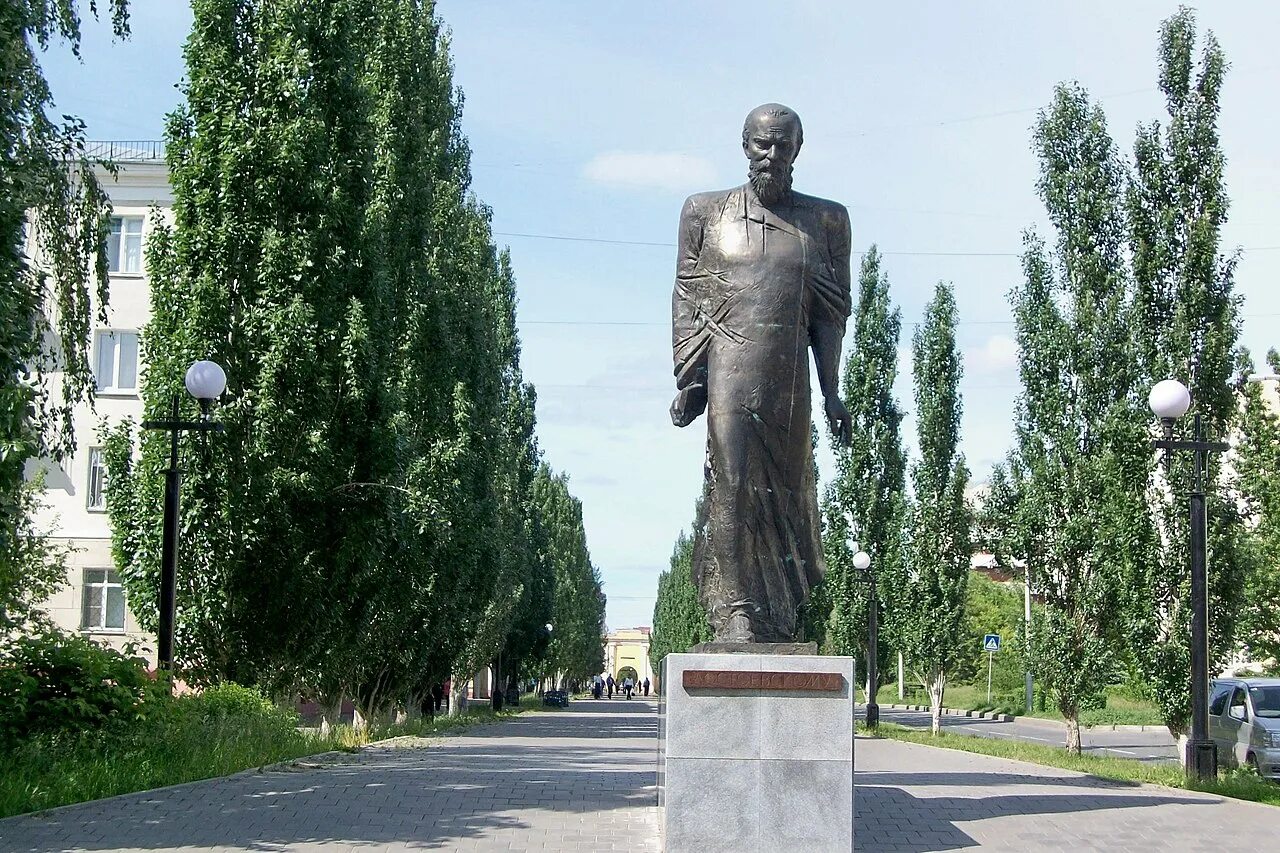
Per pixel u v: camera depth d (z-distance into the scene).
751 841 9.56
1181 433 20.38
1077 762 20.22
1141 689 20.91
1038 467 23.94
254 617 19.33
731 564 10.91
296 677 19.88
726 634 10.84
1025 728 43.62
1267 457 30.72
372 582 21.78
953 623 33.78
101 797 12.11
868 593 37.28
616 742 26.16
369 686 29.91
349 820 11.06
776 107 11.06
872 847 10.33
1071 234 23.91
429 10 32.09
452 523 30.98
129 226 36.38
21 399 12.21
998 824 11.47
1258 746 19.86
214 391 16.02
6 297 12.70
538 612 57.69
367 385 19.98
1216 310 20.80
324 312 19.70
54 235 15.56
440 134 33.66
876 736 31.78
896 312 39.75
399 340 29.47
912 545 34.41
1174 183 21.23
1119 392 23.67
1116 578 22.44
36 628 16.22
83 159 15.90
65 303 15.76
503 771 15.70
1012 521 24.70
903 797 13.34
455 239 34.59
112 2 15.68
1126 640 20.81
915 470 34.62
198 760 14.11
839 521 38.84
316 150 19.75
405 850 9.75
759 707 9.66
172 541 15.81
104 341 35.94
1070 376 24.12
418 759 17.72
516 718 47.03
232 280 19.61
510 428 51.16
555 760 18.48
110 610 35.25
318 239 19.70
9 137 13.79
